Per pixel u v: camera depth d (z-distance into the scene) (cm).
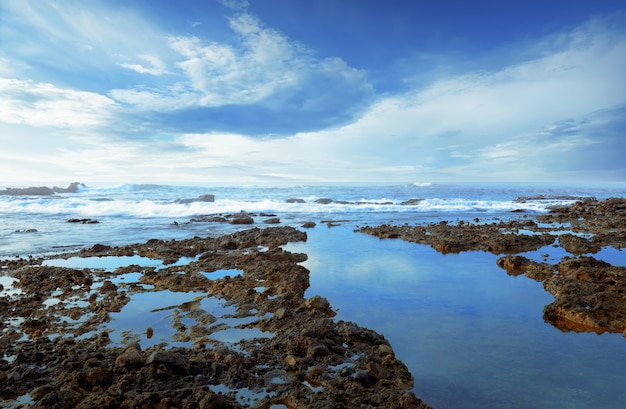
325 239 1895
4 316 842
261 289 1047
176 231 2150
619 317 816
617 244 1688
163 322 812
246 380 579
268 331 771
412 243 1777
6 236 1941
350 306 912
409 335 748
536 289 1055
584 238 1795
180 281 1098
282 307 889
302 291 1011
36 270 1202
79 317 839
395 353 670
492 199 5075
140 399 507
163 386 547
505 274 1214
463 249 1620
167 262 1363
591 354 670
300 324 788
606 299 889
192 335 746
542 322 821
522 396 538
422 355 663
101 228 2264
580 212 3092
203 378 580
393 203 4150
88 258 1442
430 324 805
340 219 2808
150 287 1071
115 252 1527
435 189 7244
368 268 1282
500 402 523
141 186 6450
